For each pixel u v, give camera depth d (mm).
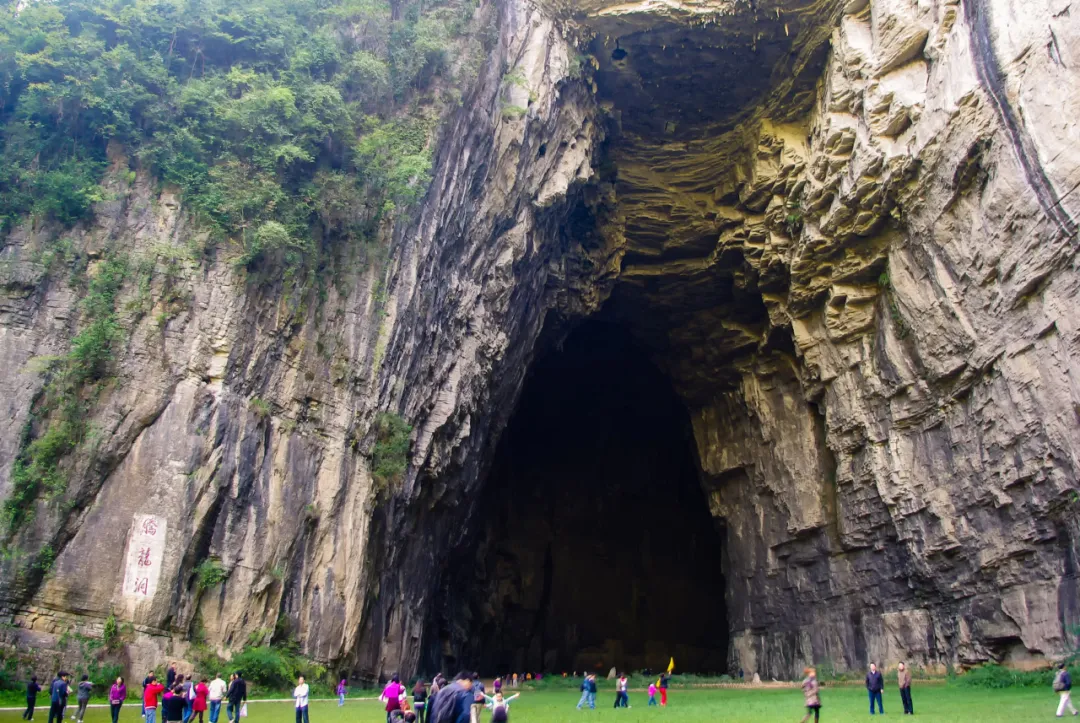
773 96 34594
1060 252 22875
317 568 23109
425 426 28422
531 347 36656
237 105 25297
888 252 30281
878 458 30500
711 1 32438
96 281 22047
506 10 32875
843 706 19172
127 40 25906
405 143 27781
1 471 19438
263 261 24172
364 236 26344
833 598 33094
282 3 28719
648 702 23375
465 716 7559
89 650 18641
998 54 24891
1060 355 22953
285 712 17594
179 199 23891
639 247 38969
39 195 22656
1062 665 22297
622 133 37219
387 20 29828
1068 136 22750
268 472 22641
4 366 20484
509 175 31609
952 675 26438
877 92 29281
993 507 25875
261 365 23312
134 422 21016
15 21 24906
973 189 25953
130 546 20000
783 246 34469
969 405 26891
